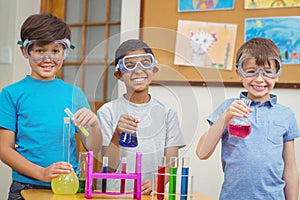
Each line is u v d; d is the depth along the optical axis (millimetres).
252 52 1979
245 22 2791
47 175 1787
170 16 2955
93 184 1822
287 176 2035
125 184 1811
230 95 2799
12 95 1981
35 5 3539
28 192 1793
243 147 1970
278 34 2721
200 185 2775
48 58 1948
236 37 2809
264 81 1981
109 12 3355
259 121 2002
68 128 1906
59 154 1955
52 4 3559
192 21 2902
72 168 1799
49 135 1959
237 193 1962
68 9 3520
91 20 3436
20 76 3461
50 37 1912
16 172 1943
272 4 2736
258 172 1948
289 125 2039
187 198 1669
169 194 1648
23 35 1948
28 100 1979
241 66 2008
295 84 2676
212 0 2863
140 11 3027
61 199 1651
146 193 1797
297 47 2686
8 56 3453
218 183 2744
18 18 3443
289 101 2697
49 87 2021
